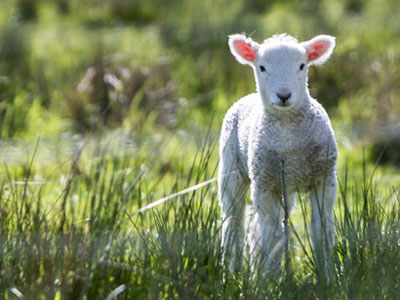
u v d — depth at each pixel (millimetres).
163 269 11984
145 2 40438
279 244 13180
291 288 11805
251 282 12086
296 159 13555
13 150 22094
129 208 15086
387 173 20922
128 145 19234
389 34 32938
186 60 31109
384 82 27172
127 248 12656
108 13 39750
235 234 13039
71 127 25953
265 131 13656
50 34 36094
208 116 26656
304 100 13633
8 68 30109
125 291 11703
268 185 13789
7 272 11812
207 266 12211
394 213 13180
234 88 28859
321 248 12281
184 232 12438
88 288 11352
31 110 26578
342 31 32969
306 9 39344
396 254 12109
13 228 13031
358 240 12508
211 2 40625
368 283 11477
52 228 13086
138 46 32625
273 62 13516
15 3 40781
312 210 13625
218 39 32812
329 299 11469
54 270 11656
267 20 36062
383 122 24469
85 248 11875
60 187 17688
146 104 27359
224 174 15039
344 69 27859
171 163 20453
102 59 30109
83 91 27703
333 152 13703
